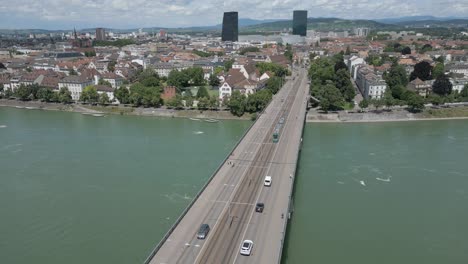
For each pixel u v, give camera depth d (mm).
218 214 102000
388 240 107938
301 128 190375
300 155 175250
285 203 108625
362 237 109125
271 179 125938
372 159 169875
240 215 101500
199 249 86250
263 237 91438
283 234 89812
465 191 138250
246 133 182875
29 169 156000
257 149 158750
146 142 193500
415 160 168750
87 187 138500
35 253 100188
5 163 163000
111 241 105125
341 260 98500
